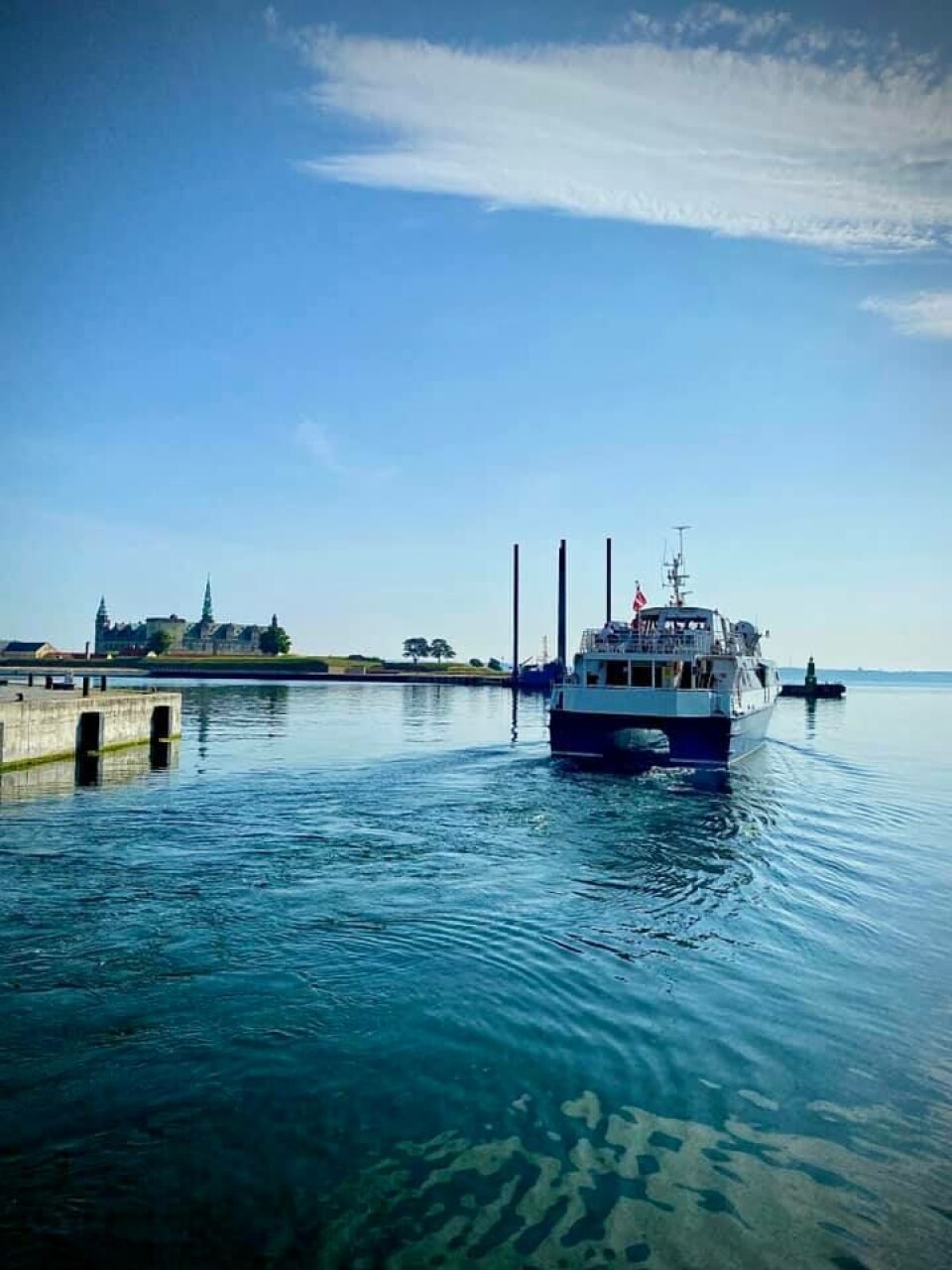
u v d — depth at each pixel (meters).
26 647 199.88
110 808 25.86
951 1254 6.80
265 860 19.06
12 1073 9.22
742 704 39.91
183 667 185.25
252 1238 6.80
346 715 75.19
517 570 134.12
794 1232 7.01
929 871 19.44
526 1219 7.09
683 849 21.16
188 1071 9.35
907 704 131.25
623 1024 10.80
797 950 13.78
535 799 28.36
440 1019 10.80
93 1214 7.02
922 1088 9.38
